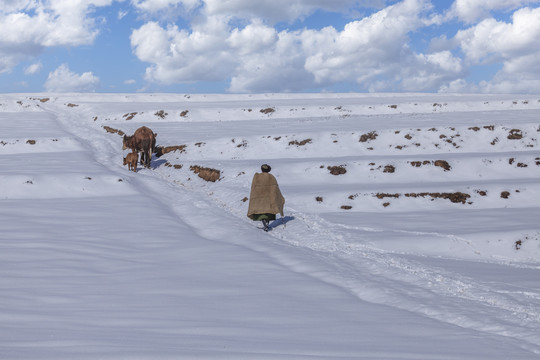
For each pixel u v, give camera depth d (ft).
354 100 180.24
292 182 61.26
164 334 15.48
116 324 16.60
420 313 21.15
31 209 45.47
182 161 77.25
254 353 13.69
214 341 14.93
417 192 51.72
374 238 37.93
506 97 170.40
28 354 12.54
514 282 26.94
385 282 26.61
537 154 65.00
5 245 31.14
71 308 18.70
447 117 105.09
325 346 15.06
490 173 61.36
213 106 161.17
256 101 190.60
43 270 25.43
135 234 37.32
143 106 169.58
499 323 19.33
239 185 59.77
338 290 24.30
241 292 22.88
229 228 41.83
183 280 24.88
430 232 39.11
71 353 12.78
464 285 26.07
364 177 61.82
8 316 16.99
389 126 90.63
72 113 169.48
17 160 74.64
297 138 81.41
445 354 14.75
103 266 27.32
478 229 39.06
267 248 34.96
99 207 48.03
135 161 72.18
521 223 40.14
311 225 43.88
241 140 82.99
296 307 20.59
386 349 15.05
